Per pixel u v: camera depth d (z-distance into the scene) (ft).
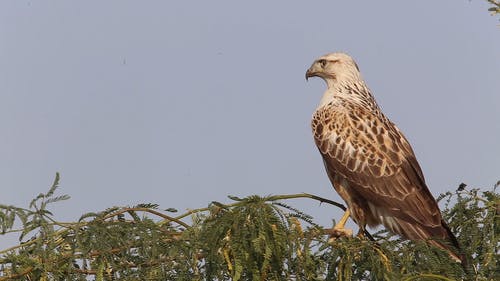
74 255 31.24
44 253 31.22
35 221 31.35
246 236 30.07
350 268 31.12
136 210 33.09
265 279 30.32
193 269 31.19
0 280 31.42
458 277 32.76
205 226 31.19
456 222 38.86
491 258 35.22
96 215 32.07
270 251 29.63
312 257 31.45
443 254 32.35
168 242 31.81
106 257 31.14
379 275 30.86
